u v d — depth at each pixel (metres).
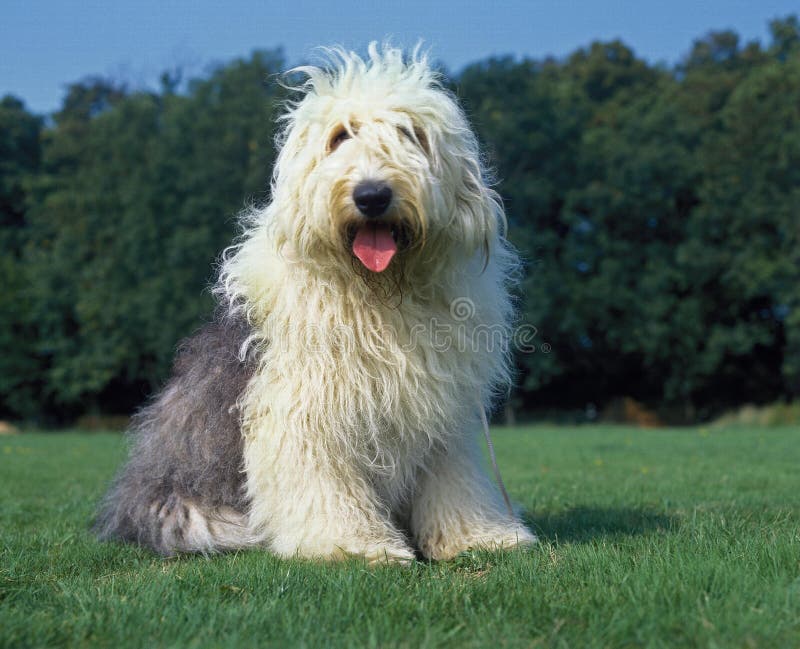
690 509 5.56
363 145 3.74
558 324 32.50
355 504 3.97
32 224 40.25
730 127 33.47
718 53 40.28
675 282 33.03
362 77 3.99
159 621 2.77
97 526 4.93
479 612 2.84
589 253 33.28
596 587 3.01
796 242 31.67
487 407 4.36
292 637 2.59
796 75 32.97
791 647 2.40
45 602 3.12
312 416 3.86
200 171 33.47
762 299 33.25
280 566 3.65
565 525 4.87
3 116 41.09
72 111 42.72
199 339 4.54
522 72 34.81
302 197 3.77
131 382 36.75
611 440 17.20
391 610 2.83
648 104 36.81
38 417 36.44
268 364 4.00
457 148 3.95
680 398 34.69
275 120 4.54
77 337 35.78
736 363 34.00
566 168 34.59
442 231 3.81
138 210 34.00
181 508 4.30
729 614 2.62
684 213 34.53
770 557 3.34
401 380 3.84
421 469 4.22
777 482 7.60
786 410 28.53
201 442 4.26
